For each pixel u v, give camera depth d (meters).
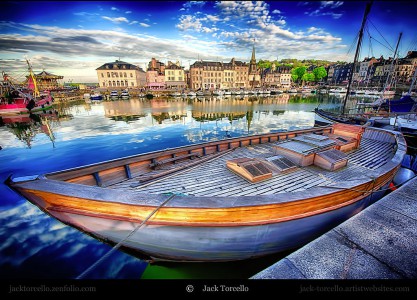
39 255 5.10
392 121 16.62
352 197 4.82
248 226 3.81
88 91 74.06
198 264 4.68
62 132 20.66
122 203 3.53
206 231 3.77
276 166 6.38
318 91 89.94
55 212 3.89
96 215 3.70
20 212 6.92
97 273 4.59
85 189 3.83
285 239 4.41
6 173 11.31
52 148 15.53
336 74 112.44
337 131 9.61
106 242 4.27
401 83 69.31
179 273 4.62
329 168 6.45
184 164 7.72
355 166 6.95
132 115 31.94
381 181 5.50
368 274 2.55
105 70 78.38
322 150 7.01
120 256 5.05
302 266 2.66
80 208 3.75
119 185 6.05
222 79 87.94
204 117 30.19
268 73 106.75
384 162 7.42
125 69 80.56
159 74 85.62
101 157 13.77
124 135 19.47
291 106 44.31
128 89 75.69
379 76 80.31
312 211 4.23
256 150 9.03
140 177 6.57
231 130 21.70
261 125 24.47
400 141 8.49
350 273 2.56
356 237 3.16
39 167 12.13
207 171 6.67
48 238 5.69
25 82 57.16
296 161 6.86
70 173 5.36
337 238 3.14
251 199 3.79
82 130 21.55
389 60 75.56
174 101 56.78
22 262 4.88
